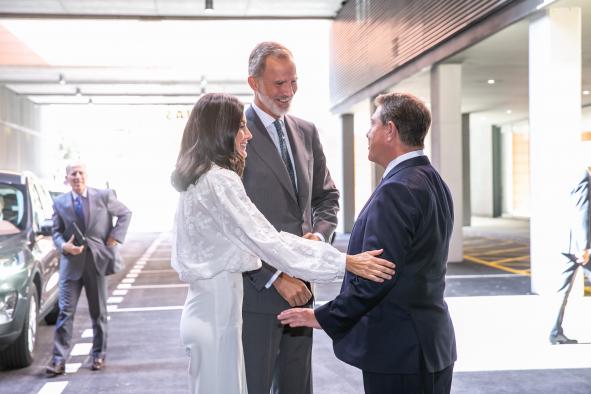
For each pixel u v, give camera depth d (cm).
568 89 862
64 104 3203
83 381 516
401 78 1420
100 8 1542
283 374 303
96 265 547
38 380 521
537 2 853
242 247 245
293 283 281
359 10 1702
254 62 292
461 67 1282
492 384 493
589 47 1190
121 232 554
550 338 620
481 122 2894
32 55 2117
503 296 892
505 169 2997
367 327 237
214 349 248
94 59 2128
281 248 237
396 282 232
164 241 2008
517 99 1972
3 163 2541
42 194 718
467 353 587
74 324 750
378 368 233
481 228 2342
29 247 593
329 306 236
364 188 2266
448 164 1270
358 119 2270
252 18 1717
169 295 953
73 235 545
